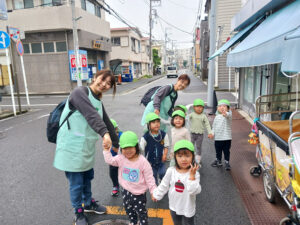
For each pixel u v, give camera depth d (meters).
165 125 3.71
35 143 5.94
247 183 3.57
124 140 2.34
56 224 2.78
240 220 2.73
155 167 3.16
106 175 4.04
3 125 8.05
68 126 2.40
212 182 3.65
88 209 2.94
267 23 4.85
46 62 18.12
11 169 4.38
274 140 2.65
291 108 5.08
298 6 3.76
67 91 18.31
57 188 3.63
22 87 18.72
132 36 30.31
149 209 3.01
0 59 18.33
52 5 16.75
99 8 21.34
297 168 2.04
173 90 3.61
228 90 15.70
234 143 5.41
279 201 3.05
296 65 1.97
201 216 2.82
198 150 4.14
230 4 15.32
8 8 17.23
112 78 2.48
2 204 3.22
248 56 3.80
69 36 17.48
